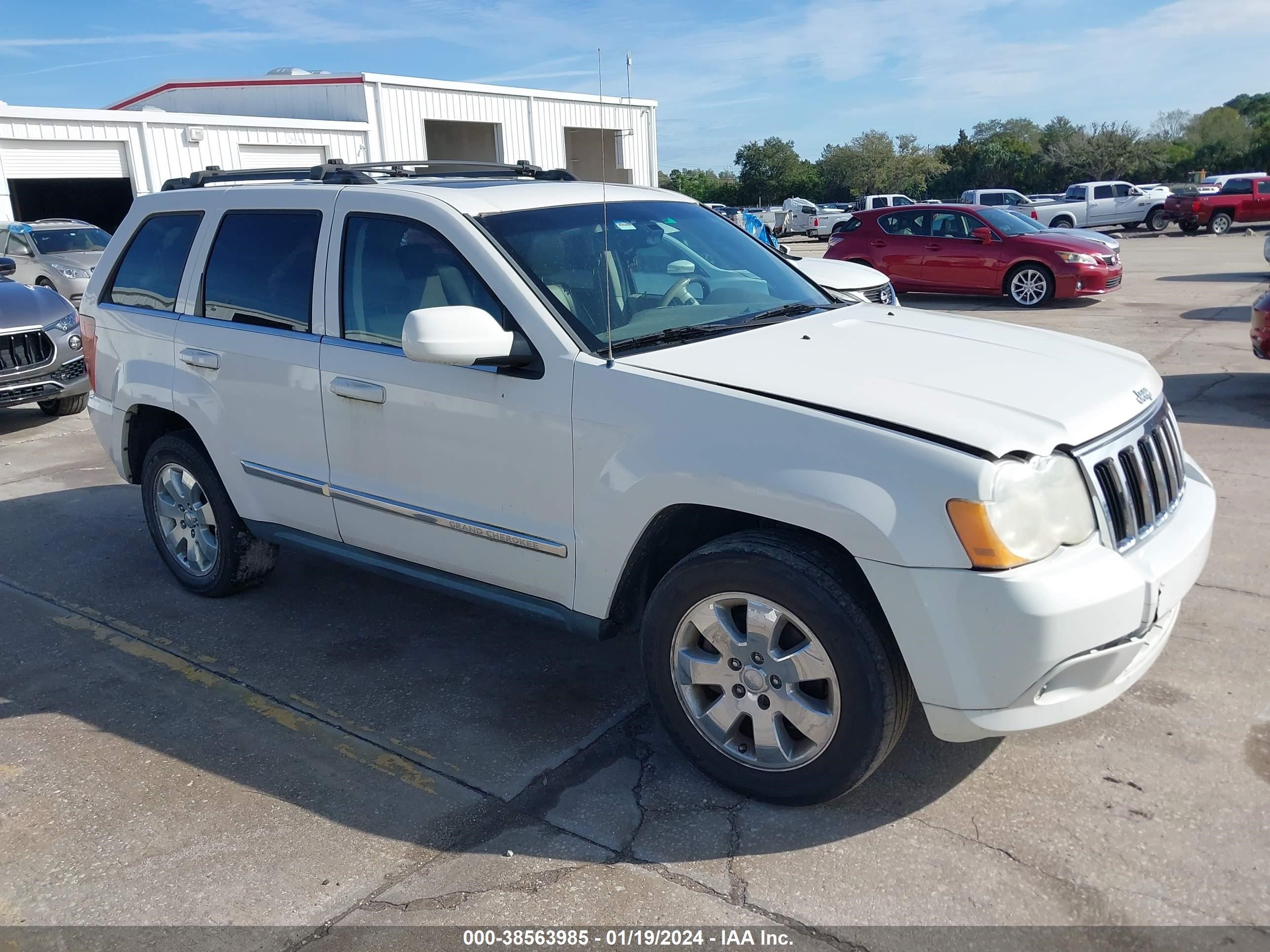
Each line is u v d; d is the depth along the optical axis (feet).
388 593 15.96
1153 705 11.52
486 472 11.13
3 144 70.85
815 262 26.43
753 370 9.89
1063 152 226.38
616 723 11.78
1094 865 8.93
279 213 13.50
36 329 27.78
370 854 9.51
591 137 107.24
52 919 8.81
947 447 8.41
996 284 50.65
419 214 11.84
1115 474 9.04
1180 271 64.13
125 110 76.07
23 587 16.67
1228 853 8.99
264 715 12.26
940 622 8.38
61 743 11.75
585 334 10.65
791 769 9.63
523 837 9.68
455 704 12.35
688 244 13.10
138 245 15.67
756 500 9.06
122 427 15.79
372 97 88.94
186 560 15.96
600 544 10.30
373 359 12.00
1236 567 15.31
